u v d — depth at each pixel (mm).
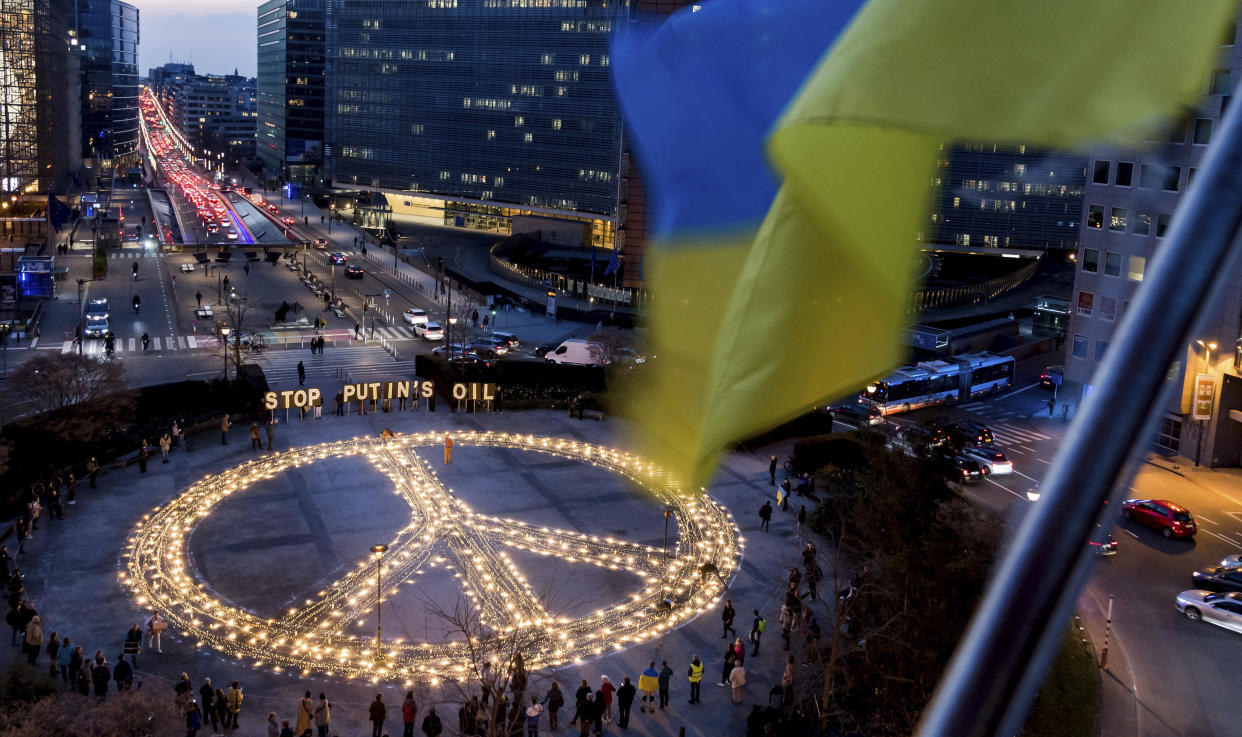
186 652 41875
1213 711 39469
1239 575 49281
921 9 3393
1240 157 3051
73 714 31188
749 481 62844
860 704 38406
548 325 114688
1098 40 3289
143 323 104625
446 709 38594
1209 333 70875
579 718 37344
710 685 40406
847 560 49812
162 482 59562
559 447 68250
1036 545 3127
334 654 42031
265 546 51656
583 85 188000
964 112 3334
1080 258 72750
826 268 3924
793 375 4027
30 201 176500
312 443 67562
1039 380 98250
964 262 168250
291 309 113812
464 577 49250
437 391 81750
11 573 46031
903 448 42688
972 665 3156
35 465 57906
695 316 4895
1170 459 72938
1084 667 42125
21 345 93375
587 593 48062
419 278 143500
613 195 187875
